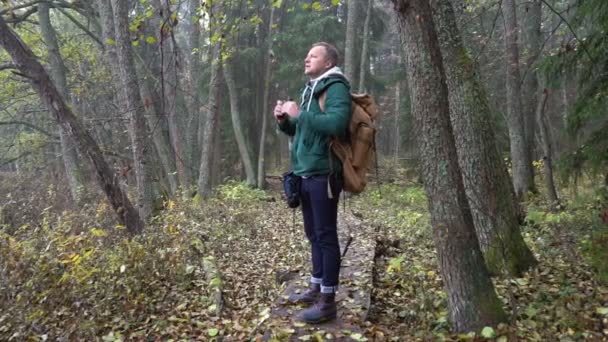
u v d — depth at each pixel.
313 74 3.69
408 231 8.83
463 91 5.86
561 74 8.72
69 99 18.19
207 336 4.30
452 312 3.97
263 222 10.69
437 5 5.89
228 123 23.98
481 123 5.84
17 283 5.28
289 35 22.72
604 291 4.73
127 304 5.01
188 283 5.78
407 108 19.59
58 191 14.16
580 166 8.63
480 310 3.83
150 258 6.06
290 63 23.08
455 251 3.86
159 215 9.69
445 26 5.89
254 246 8.16
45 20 16.52
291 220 11.16
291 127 3.82
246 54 22.50
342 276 5.32
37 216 11.21
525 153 12.52
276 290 5.40
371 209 13.24
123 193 8.14
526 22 13.98
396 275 5.84
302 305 4.22
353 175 3.54
